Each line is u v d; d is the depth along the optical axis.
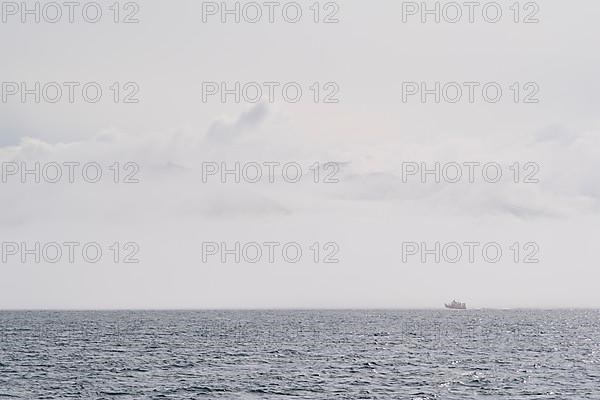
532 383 105.38
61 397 92.56
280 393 95.31
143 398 91.75
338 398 91.81
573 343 186.12
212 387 100.12
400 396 93.25
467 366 126.75
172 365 126.56
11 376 111.50
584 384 104.81
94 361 133.12
